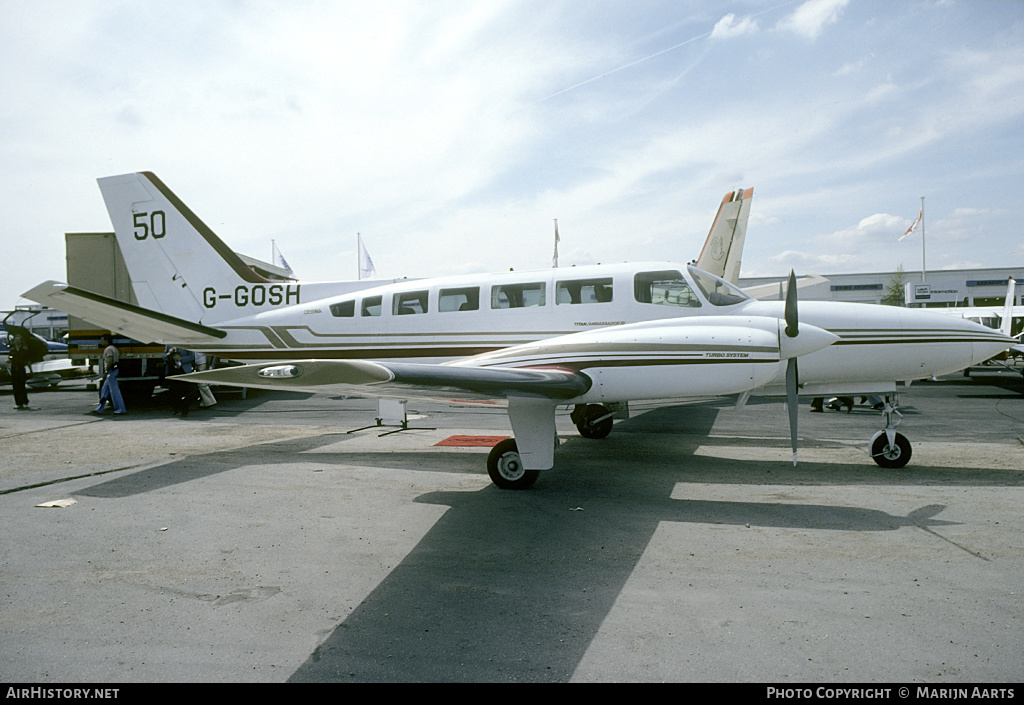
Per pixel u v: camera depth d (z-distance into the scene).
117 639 2.97
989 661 2.66
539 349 6.16
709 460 7.06
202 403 12.90
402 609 3.29
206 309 9.29
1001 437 8.39
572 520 4.84
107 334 13.11
